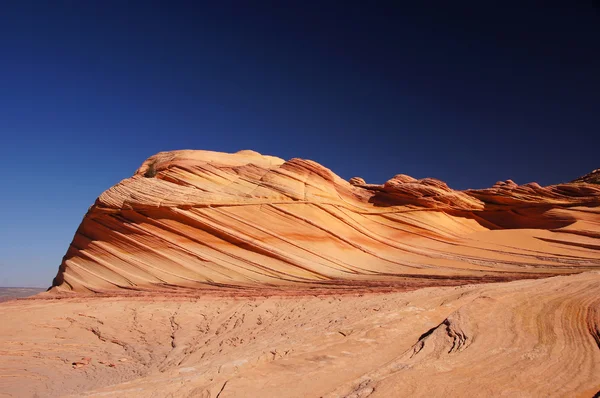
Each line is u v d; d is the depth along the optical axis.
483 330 9.83
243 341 13.96
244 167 30.70
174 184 28.33
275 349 10.24
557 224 30.70
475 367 7.87
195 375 8.93
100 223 27.78
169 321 18.62
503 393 6.72
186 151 34.44
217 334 15.99
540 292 12.71
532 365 7.81
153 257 25.53
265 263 24.53
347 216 29.27
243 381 8.26
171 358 13.96
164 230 26.06
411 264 25.19
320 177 30.44
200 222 25.73
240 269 24.28
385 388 7.11
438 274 22.58
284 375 8.52
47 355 15.76
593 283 13.64
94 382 12.91
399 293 17.50
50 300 24.38
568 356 8.12
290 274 23.97
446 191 33.34
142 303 21.56
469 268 23.64
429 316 12.21
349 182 38.47
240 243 25.38
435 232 29.95
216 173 29.78
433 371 7.76
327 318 14.43
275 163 37.47
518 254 25.56
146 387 8.48
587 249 25.33
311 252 25.45
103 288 25.36
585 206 31.31
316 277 23.78
